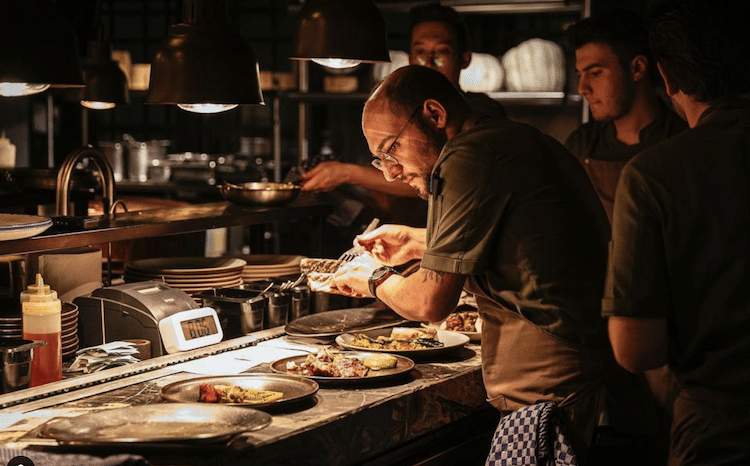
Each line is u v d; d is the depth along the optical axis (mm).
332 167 3814
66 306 2697
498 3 5215
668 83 1898
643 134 3531
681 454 1875
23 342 2381
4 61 2430
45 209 4207
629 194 1826
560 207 2270
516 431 2211
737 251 1769
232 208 3443
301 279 3119
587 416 2285
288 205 3592
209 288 3059
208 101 2805
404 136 2443
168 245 4152
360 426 2244
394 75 2467
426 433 2592
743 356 1782
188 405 2086
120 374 2494
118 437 1916
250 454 1953
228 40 2865
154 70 2861
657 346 1818
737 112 1796
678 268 1802
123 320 2746
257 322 2967
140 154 6977
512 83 5316
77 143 6039
